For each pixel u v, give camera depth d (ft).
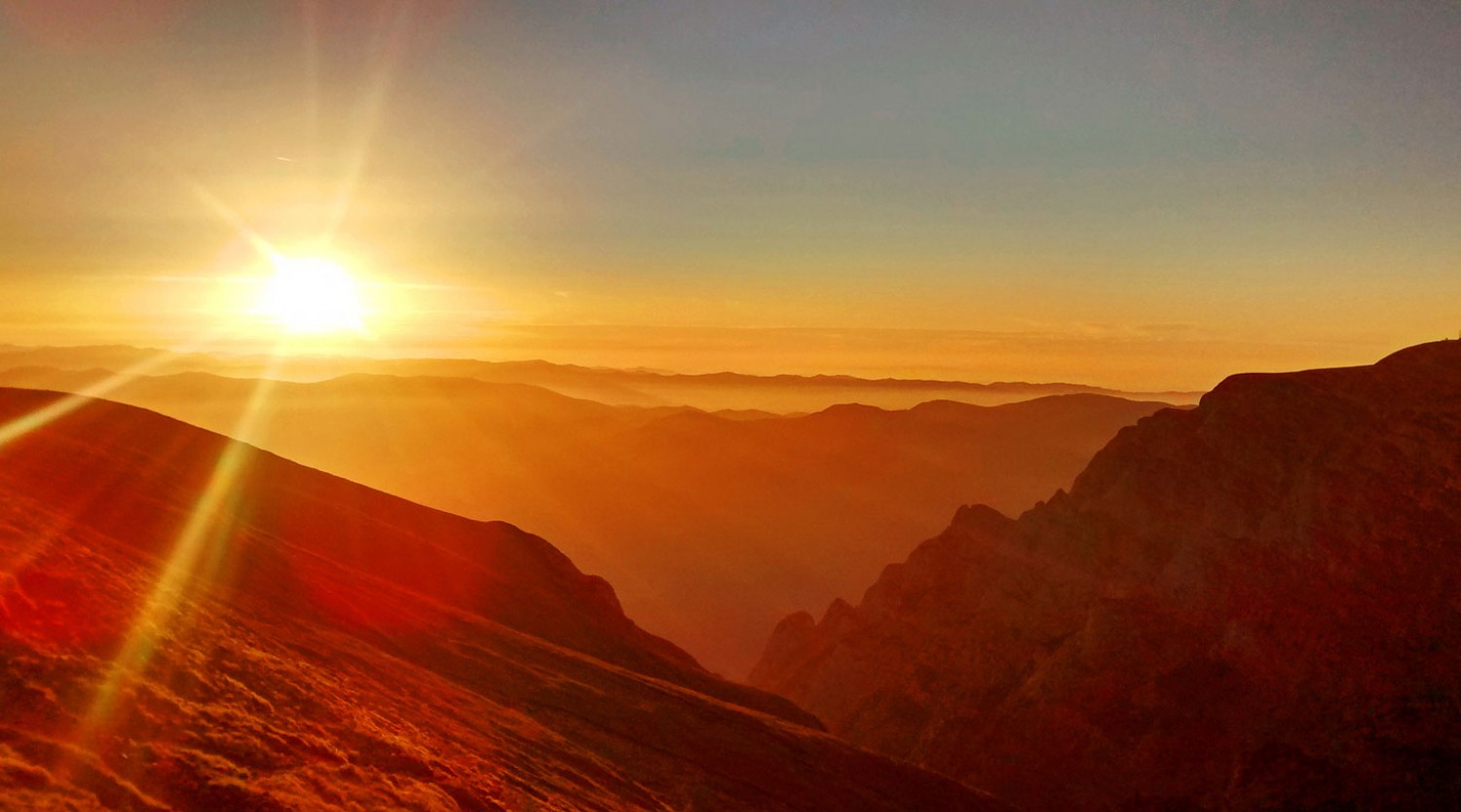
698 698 150.20
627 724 121.39
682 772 110.22
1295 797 154.30
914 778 145.79
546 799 75.41
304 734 59.67
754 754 130.21
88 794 41.11
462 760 74.64
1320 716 163.22
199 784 46.42
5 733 43.11
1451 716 150.10
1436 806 141.49
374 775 58.80
